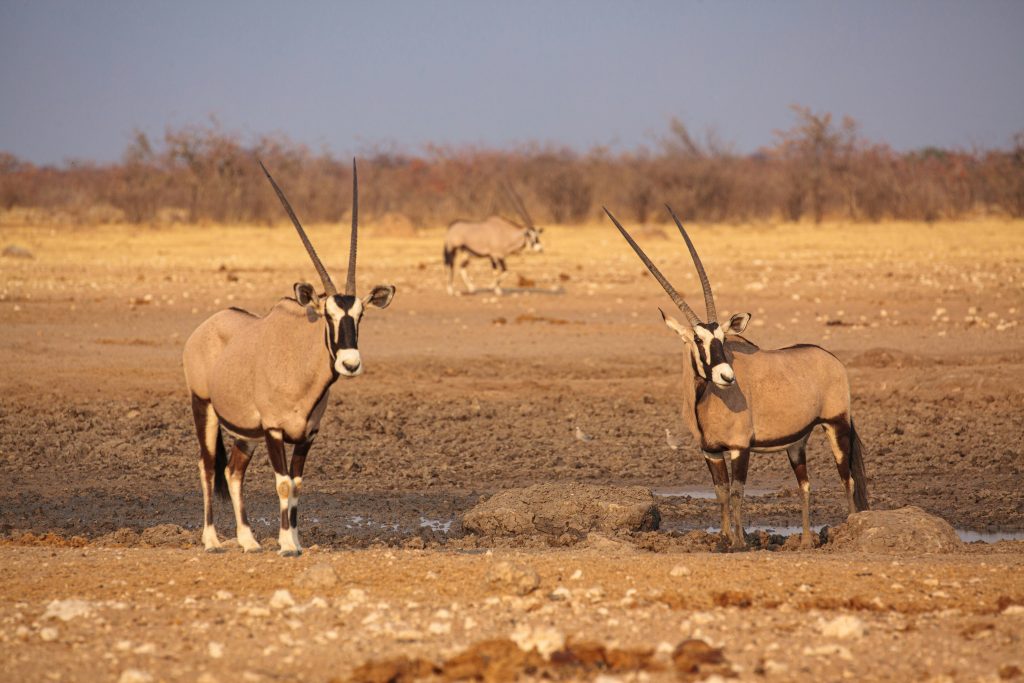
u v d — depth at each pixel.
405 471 47.97
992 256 140.12
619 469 48.59
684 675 20.53
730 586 27.23
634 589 27.03
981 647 22.28
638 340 79.44
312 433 31.61
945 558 31.03
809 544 35.53
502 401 61.66
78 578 28.58
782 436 35.25
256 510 42.16
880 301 97.25
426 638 23.08
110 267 127.69
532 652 21.62
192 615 24.94
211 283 111.25
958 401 59.62
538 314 92.50
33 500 43.19
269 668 21.27
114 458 49.94
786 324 85.44
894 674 20.75
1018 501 42.06
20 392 62.09
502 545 35.78
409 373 68.50
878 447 51.06
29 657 21.84
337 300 30.14
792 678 20.45
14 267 125.06
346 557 30.67
